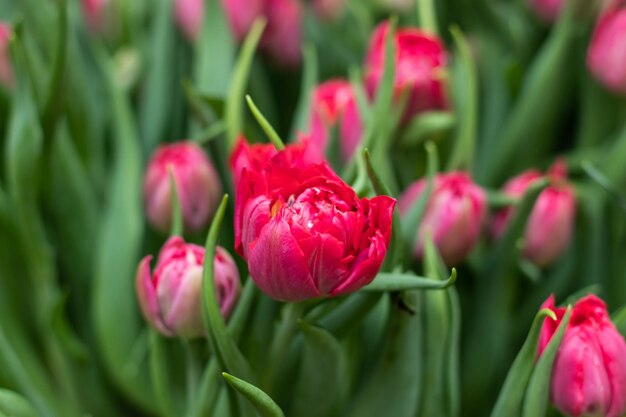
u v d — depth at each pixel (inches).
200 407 32.2
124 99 39.6
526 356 31.0
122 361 38.5
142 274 31.5
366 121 34.9
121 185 39.0
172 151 35.6
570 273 38.7
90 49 43.3
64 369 39.2
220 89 39.7
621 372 30.6
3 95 40.1
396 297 31.7
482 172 42.0
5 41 39.7
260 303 31.3
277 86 43.2
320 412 32.4
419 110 36.9
